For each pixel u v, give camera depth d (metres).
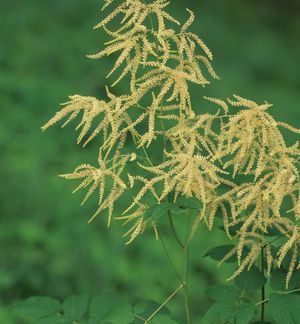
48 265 6.45
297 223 3.09
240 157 2.88
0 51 10.14
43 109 8.88
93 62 10.27
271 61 13.24
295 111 11.16
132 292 6.38
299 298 3.02
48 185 7.41
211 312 3.12
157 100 2.94
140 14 3.06
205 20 13.85
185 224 7.20
